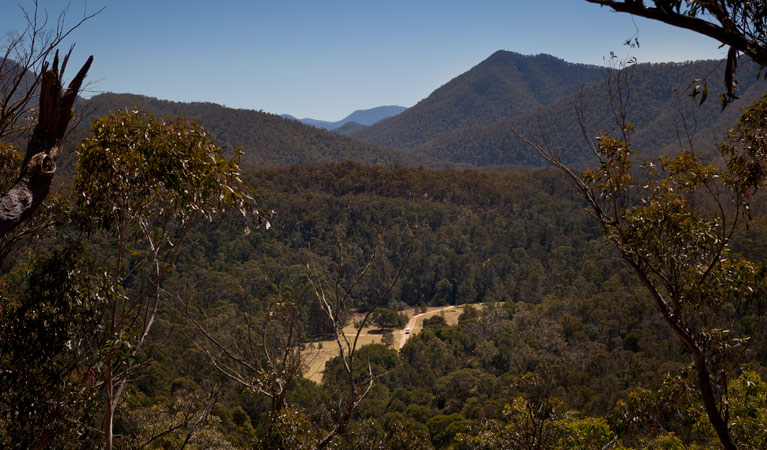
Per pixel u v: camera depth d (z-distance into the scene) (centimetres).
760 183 541
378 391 4050
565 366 4006
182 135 506
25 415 540
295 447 571
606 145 559
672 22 304
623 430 707
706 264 567
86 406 570
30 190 352
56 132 371
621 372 3744
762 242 4009
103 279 538
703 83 344
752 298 554
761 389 743
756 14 315
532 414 936
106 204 520
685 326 573
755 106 533
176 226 580
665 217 561
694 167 561
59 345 534
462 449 2008
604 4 311
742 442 731
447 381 4450
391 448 981
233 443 2130
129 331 541
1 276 580
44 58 425
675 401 652
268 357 596
